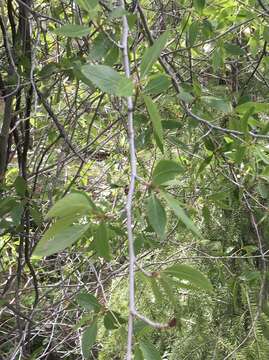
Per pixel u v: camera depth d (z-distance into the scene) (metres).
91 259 2.06
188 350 2.03
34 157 2.10
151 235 1.84
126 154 2.33
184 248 1.99
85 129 2.40
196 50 1.79
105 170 2.42
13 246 2.46
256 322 1.87
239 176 1.71
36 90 1.47
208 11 1.66
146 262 2.13
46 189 2.09
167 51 1.83
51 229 0.70
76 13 1.51
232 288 1.88
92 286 2.34
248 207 1.69
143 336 0.94
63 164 1.93
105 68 0.76
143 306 2.07
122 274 2.21
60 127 1.69
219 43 1.60
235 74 2.06
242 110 1.27
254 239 2.06
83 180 2.50
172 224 2.10
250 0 1.70
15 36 1.71
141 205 1.47
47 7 1.95
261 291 1.77
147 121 1.42
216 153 1.45
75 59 1.53
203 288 0.78
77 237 0.71
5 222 1.62
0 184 1.67
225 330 2.03
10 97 1.72
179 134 1.82
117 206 2.07
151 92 0.88
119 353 2.10
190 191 1.82
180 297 2.11
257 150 1.27
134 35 1.51
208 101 1.37
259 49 2.07
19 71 1.67
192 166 1.67
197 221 2.08
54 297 2.52
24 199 1.59
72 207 0.69
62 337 2.68
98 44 1.14
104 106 2.22
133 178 0.77
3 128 1.77
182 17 1.80
